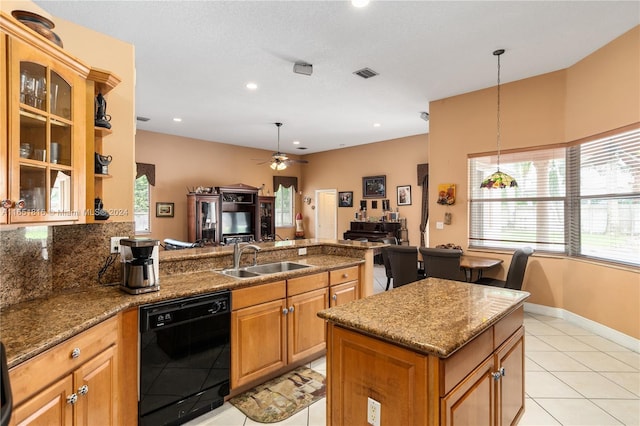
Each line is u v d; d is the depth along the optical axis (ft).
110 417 5.72
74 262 7.08
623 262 11.38
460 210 16.22
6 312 5.54
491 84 14.99
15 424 3.88
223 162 27.94
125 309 6.11
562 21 10.07
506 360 5.91
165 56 12.15
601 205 12.28
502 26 10.32
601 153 12.18
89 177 6.24
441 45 11.48
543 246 14.33
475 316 5.36
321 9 9.37
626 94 10.82
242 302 7.91
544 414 7.51
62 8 9.12
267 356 8.45
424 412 4.27
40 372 4.24
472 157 15.98
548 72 13.78
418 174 24.89
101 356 5.49
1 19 4.42
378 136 25.73
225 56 12.19
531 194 14.52
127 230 7.83
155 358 6.51
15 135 4.66
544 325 12.94
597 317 12.15
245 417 7.39
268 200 29.32
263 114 19.56
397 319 5.20
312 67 13.14
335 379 5.37
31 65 5.01
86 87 6.21
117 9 9.23
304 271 9.29
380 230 25.95
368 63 12.83
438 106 17.01
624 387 8.62
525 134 14.38
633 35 10.53
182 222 25.50
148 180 23.61
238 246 9.77
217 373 7.47
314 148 30.60
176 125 22.11
